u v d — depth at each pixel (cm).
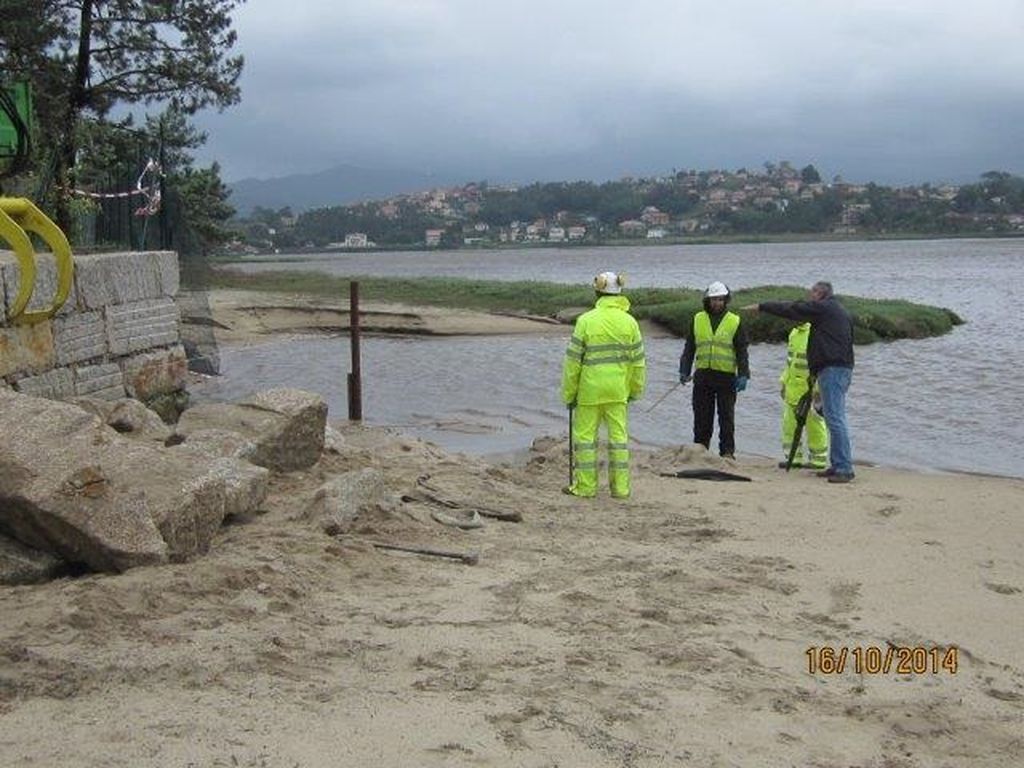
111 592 579
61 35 2434
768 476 1208
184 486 666
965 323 3378
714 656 573
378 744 433
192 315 1596
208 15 2630
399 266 12012
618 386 1017
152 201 1467
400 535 787
